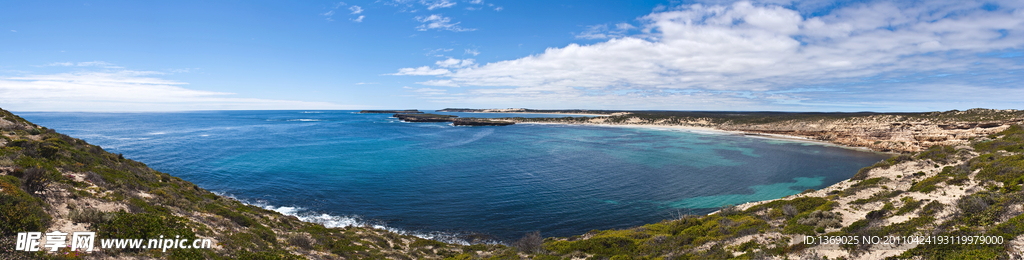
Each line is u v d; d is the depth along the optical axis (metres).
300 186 39.03
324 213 30.42
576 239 22.44
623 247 18.36
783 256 13.75
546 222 29.02
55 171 17.31
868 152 68.69
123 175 22.00
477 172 47.78
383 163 54.19
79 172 19.39
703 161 57.47
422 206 32.59
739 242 16.31
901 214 17.94
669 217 30.33
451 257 19.73
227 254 12.92
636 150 71.31
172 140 81.75
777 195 36.97
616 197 35.88
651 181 42.78
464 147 75.44
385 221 28.86
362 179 42.78
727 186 40.66
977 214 14.33
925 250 11.87
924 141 67.75
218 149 67.06
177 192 22.88
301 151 66.38
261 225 19.45
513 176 45.28
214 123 164.38
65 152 22.19
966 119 78.19
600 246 18.45
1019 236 11.23
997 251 10.75
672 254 15.82
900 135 75.50
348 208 31.83
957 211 15.55
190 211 18.03
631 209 32.31
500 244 23.53
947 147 38.03
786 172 48.59
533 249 19.55
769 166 53.06
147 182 23.67
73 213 11.68
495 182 41.81
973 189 20.42
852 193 25.52
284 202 33.19
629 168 51.12
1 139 21.86
